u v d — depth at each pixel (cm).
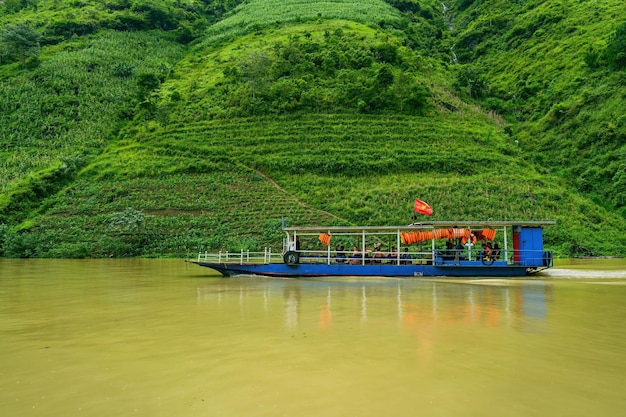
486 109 8462
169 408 598
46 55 10406
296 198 5544
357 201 5300
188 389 663
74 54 10231
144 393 651
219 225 4912
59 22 11762
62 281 2267
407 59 9138
